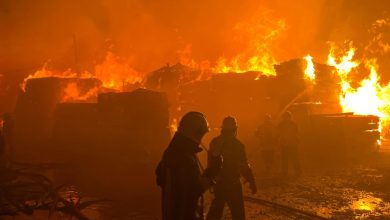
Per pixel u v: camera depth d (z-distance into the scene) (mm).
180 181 3627
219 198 5914
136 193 10062
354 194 9539
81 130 17234
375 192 9695
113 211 8242
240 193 5918
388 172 12414
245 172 5977
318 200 9008
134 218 7695
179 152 3723
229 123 6004
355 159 15586
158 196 9758
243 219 5914
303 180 11555
